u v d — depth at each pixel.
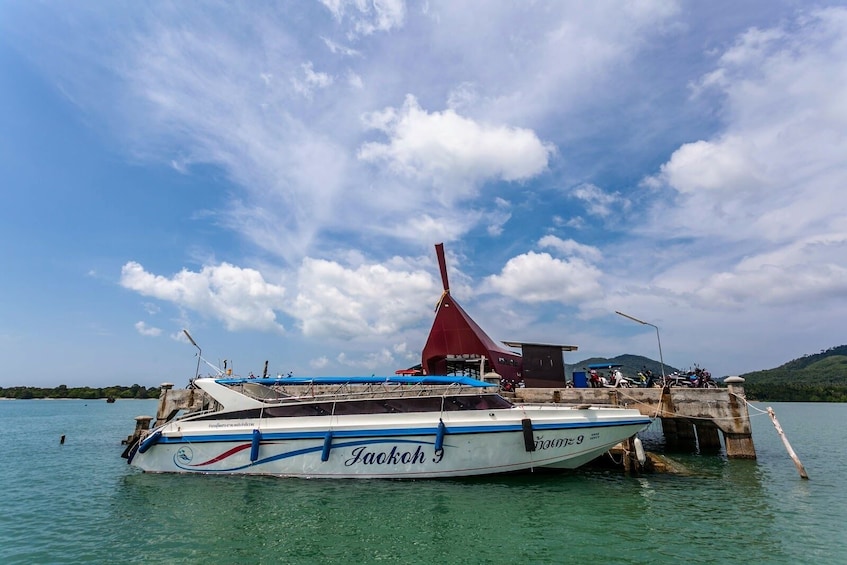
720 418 19.47
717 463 18.73
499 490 13.81
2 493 14.96
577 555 9.18
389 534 10.31
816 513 11.89
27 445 28.33
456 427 14.66
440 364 32.25
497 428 14.61
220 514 11.78
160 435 15.91
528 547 9.57
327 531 10.52
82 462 21.56
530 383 26.42
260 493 13.48
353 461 14.81
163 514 11.87
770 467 17.94
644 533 10.38
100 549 9.78
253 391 17.20
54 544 10.12
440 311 31.91
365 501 12.70
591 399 20.78
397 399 15.40
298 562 8.92
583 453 15.25
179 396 24.20
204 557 9.23
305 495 13.25
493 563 8.82
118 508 12.60
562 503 12.61
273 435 15.16
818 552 9.38
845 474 16.62
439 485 14.26
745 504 12.64
